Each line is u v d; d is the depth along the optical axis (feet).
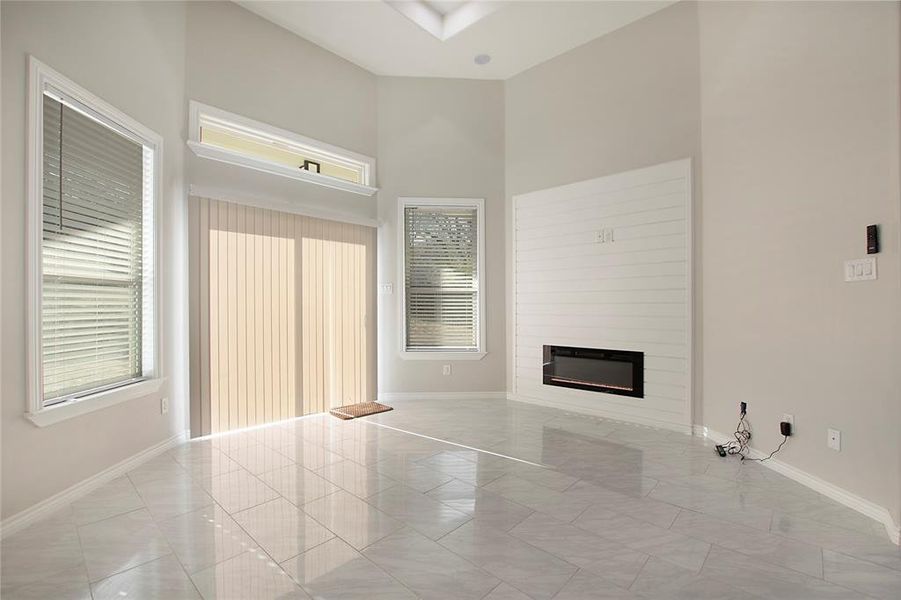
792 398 8.96
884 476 7.13
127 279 9.78
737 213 10.44
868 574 5.84
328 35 13.89
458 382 16.40
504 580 5.73
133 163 9.91
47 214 7.79
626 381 13.35
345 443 11.36
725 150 10.82
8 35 6.93
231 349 12.16
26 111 7.22
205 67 11.80
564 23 13.20
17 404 7.10
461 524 7.22
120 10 9.28
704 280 11.66
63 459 7.91
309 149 14.34
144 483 8.85
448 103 16.33
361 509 7.74
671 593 5.47
